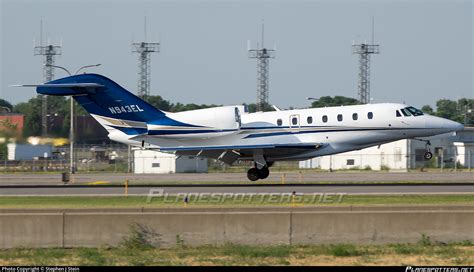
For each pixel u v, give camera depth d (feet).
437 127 462.19
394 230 231.09
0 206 318.65
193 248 228.84
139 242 229.25
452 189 393.91
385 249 223.10
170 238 230.27
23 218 230.48
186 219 230.68
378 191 382.63
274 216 230.48
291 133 469.16
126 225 230.48
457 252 216.54
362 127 462.19
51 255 217.15
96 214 230.48
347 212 231.09
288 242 230.27
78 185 465.88
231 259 208.74
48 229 230.27
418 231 231.50
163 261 206.08
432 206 243.81
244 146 462.60
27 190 423.64
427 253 214.90
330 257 211.20
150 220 230.68
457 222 231.50
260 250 219.00
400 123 460.96
